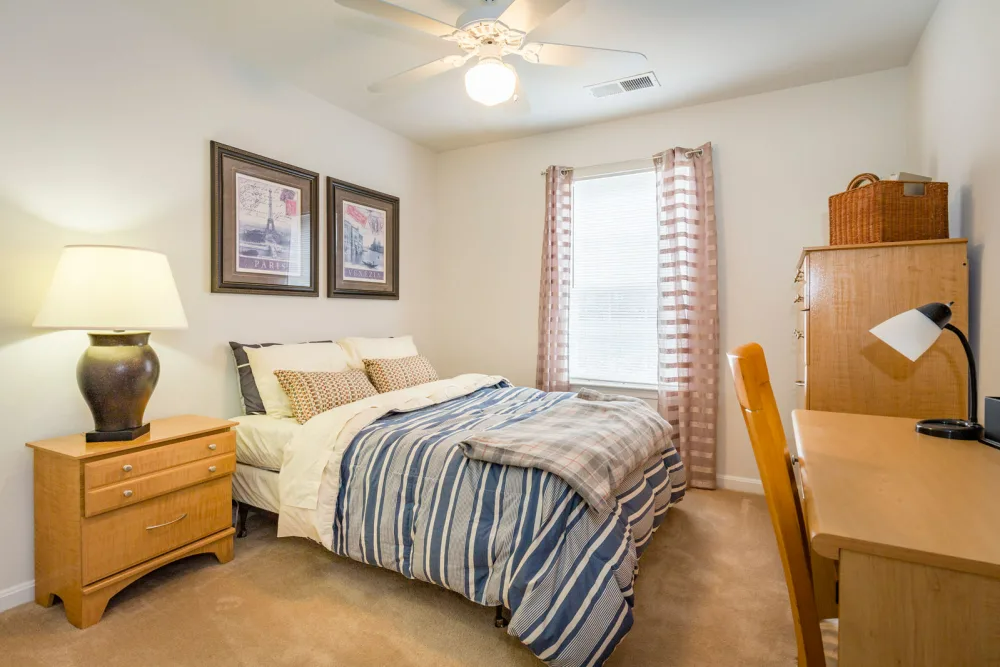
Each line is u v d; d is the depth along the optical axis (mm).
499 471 1825
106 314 1934
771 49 2729
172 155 2547
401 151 4078
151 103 2457
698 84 3137
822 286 2188
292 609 1966
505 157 4172
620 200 3768
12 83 1990
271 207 3021
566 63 2287
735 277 3363
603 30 2533
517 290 4137
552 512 1669
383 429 2234
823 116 3117
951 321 1974
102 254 1967
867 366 2111
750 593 2076
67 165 2156
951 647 752
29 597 2031
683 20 2447
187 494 2178
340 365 3115
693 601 2018
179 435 2135
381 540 2012
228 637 1791
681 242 3416
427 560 1860
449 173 4438
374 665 1657
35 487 2004
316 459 2229
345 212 3551
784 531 1019
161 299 2098
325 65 2928
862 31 2557
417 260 4281
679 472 2738
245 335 2922
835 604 1489
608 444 2021
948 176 2227
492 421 2393
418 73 2342
